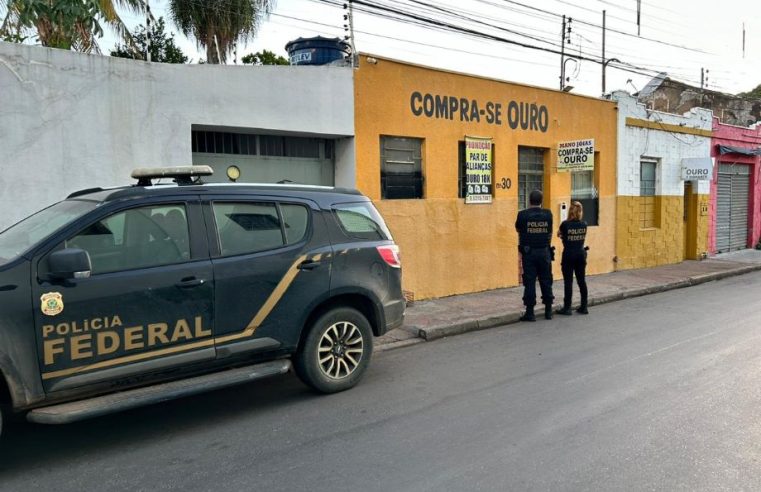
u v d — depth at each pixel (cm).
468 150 1077
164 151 726
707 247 1780
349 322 536
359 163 913
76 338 386
